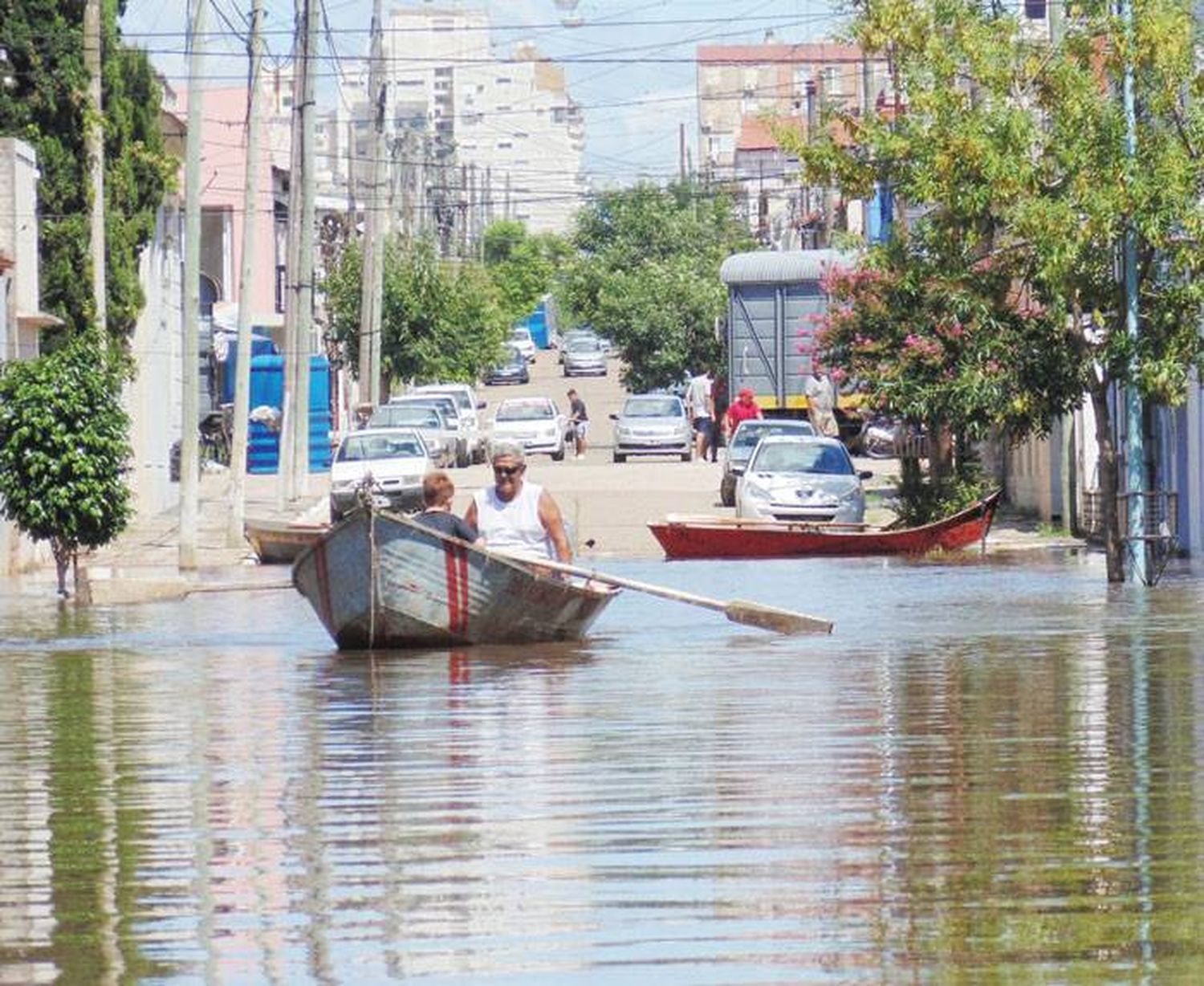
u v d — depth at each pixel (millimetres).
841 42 88188
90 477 91562
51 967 27578
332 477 144250
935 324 91125
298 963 27578
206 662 64562
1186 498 105250
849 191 90000
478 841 34625
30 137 120500
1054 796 37594
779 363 173375
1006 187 83625
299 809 37906
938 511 123188
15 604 90938
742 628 71812
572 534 91312
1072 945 27531
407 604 65438
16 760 44625
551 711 50469
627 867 32500
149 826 36594
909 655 61500
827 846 33656
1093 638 65500
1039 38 90562
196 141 109562
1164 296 85250
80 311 123312
